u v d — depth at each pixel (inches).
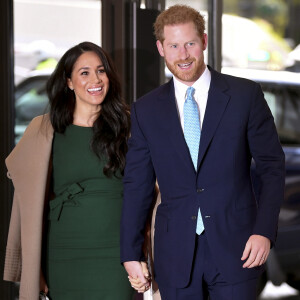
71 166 456.8
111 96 462.9
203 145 401.4
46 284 467.5
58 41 565.0
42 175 457.1
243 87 407.8
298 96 790.5
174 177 409.7
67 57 459.5
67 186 458.6
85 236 450.9
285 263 692.7
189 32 389.7
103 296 453.7
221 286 410.9
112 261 452.4
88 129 458.9
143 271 432.5
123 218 427.8
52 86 464.4
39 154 458.9
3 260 558.9
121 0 514.9
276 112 785.6
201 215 405.1
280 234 698.8
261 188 406.6
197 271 411.2
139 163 423.5
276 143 407.5
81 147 458.0
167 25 392.5
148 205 430.0
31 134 464.4
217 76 412.5
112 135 459.8
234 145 401.1
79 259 452.4
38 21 571.8
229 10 914.1
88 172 455.8
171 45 392.2
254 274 409.7
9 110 569.9
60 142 461.4
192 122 407.2
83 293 454.3
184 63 392.8
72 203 451.8
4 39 563.8
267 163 406.0
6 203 562.3
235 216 403.9
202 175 403.5
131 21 516.1
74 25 554.3
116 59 517.0
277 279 674.8
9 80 568.1
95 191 453.1
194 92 410.0
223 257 402.3
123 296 456.4
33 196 457.1
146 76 521.3
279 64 797.2
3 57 565.6
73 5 552.1
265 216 395.9
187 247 408.2
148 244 466.6
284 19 907.4
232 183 402.9
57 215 453.7
